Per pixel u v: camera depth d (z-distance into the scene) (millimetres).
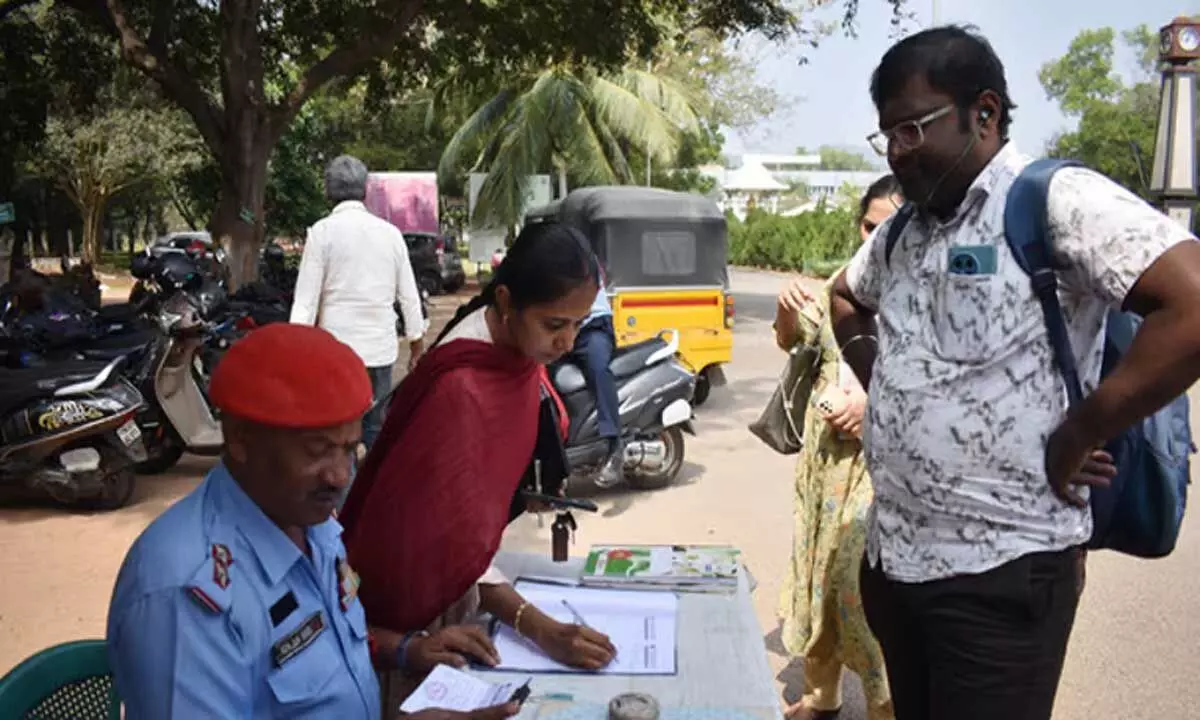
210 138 10977
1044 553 1904
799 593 3260
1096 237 1760
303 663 1546
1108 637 4113
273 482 1473
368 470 2203
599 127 21484
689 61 26828
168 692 1394
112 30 11062
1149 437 2074
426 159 32594
